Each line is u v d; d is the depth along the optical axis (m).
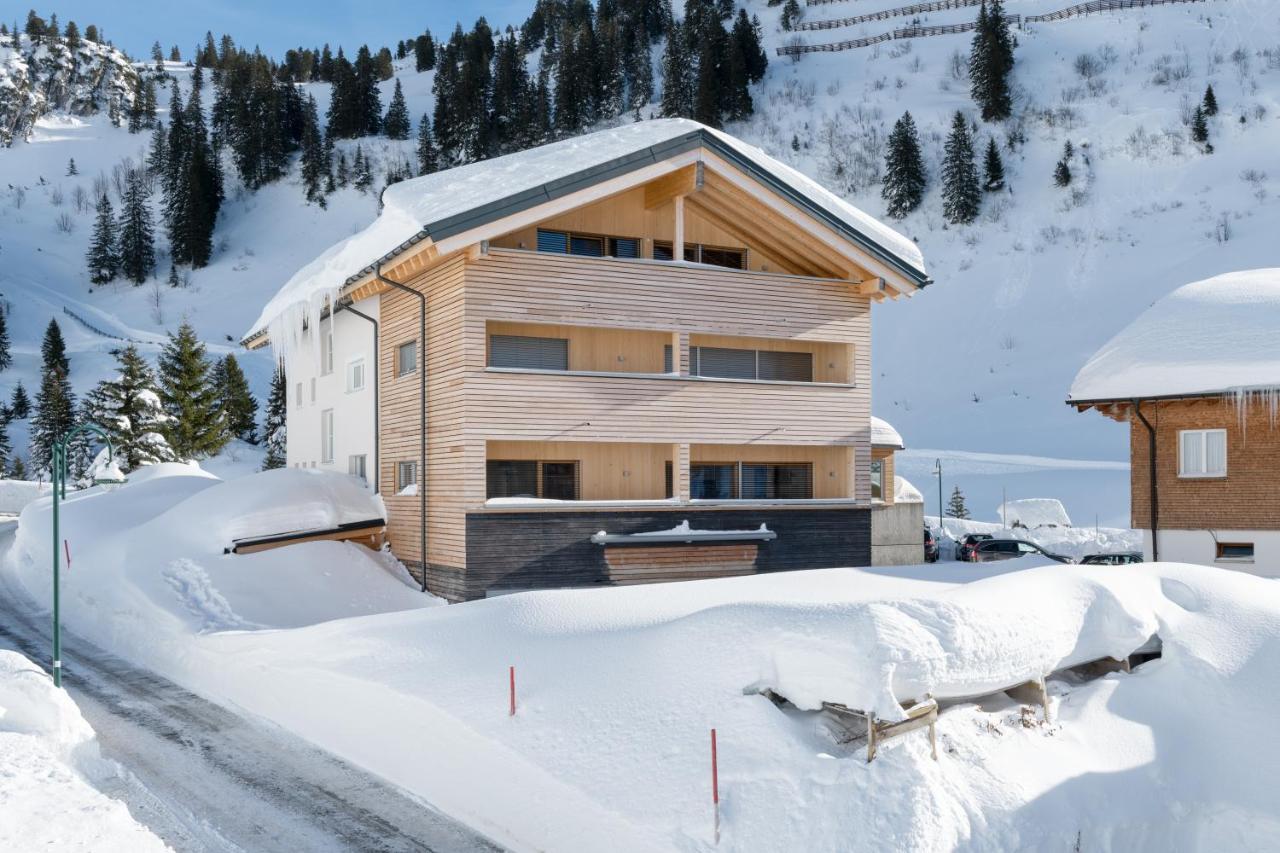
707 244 26.19
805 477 27.31
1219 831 10.70
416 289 24.52
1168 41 154.00
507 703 12.02
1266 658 12.31
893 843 8.70
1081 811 10.23
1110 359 25.34
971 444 78.12
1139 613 12.81
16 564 29.44
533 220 22.42
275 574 22.47
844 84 169.25
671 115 165.62
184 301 148.62
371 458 27.17
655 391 24.11
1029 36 168.38
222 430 58.12
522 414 22.69
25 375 112.62
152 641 19.25
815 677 10.21
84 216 184.38
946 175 130.38
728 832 9.10
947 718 10.66
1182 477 23.89
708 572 24.56
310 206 175.38
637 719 10.83
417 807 10.95
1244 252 98.19
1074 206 119.12
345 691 13.93
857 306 26.77
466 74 178.88
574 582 23.11
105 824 8.86
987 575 17.92
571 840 9.66
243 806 10.93
